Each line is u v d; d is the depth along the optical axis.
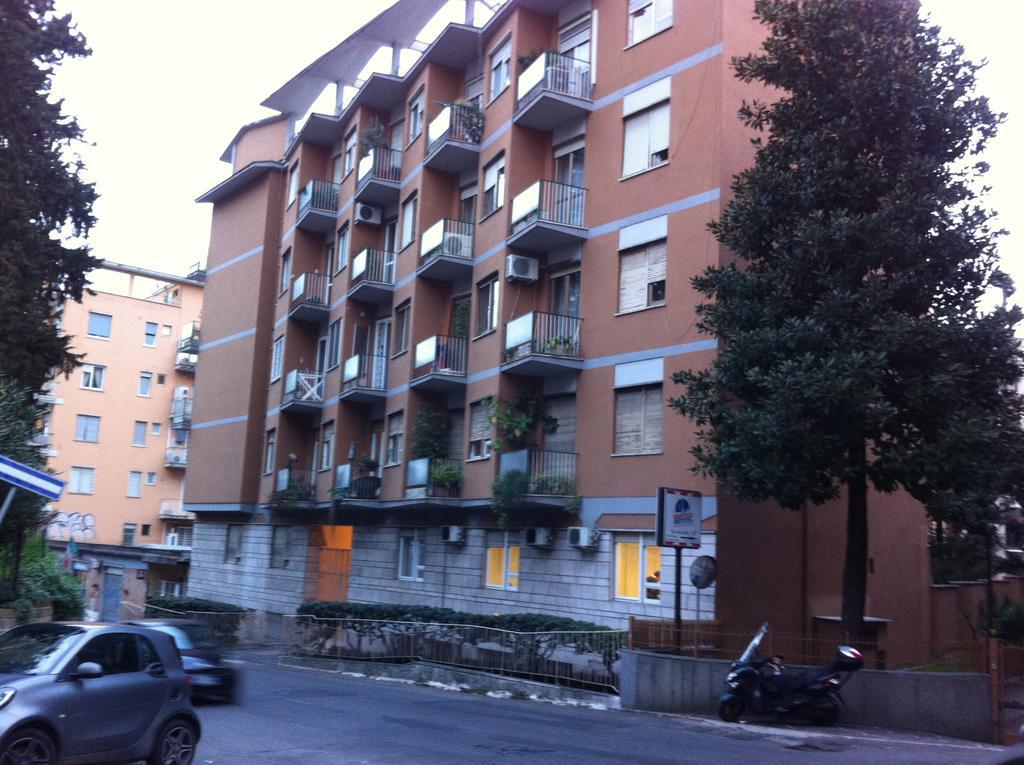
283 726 12.49
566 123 23.44
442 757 10.52
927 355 13.48
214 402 39.66
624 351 20.48
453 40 27.61
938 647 13.77
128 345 58.12
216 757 10.29
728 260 18.62
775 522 18.61
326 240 35.59
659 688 14.50
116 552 46.03
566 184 22.56
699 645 14.98
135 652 9.39
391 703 15.37
